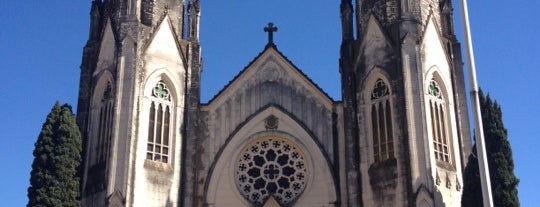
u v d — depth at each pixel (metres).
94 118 54.03
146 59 54.34
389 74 53.12
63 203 48.00
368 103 54.19
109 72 53.94
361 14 57.53
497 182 45.09
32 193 48.12
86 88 55.56
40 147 49.59
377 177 51.12
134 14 55.03
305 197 53.12
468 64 34.62
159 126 53.66
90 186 51.38
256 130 55.56
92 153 53.09
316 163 54.12
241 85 56.94
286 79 57.06
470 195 45.41
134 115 51.59
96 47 56.59
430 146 50.03
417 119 50.72
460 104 54.78
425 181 48.69
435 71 53.94
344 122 54.09
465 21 35.16
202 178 53.91
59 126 50.59
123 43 53.66
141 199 50.22
